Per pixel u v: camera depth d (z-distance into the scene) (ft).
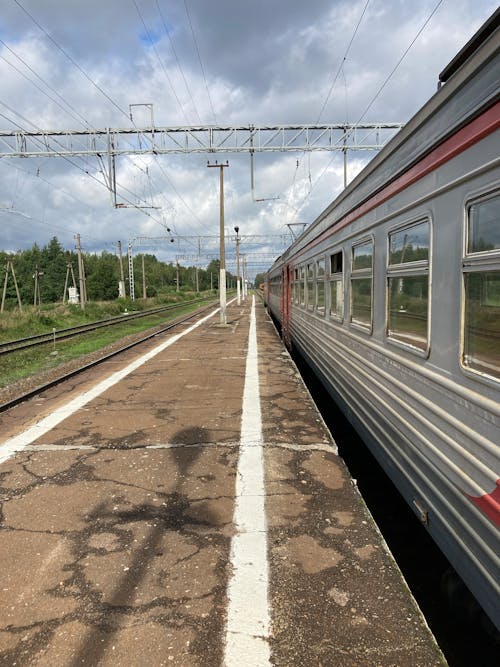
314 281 27.37
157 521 12.49
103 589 9.70
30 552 11.15
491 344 7.27
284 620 8.69
